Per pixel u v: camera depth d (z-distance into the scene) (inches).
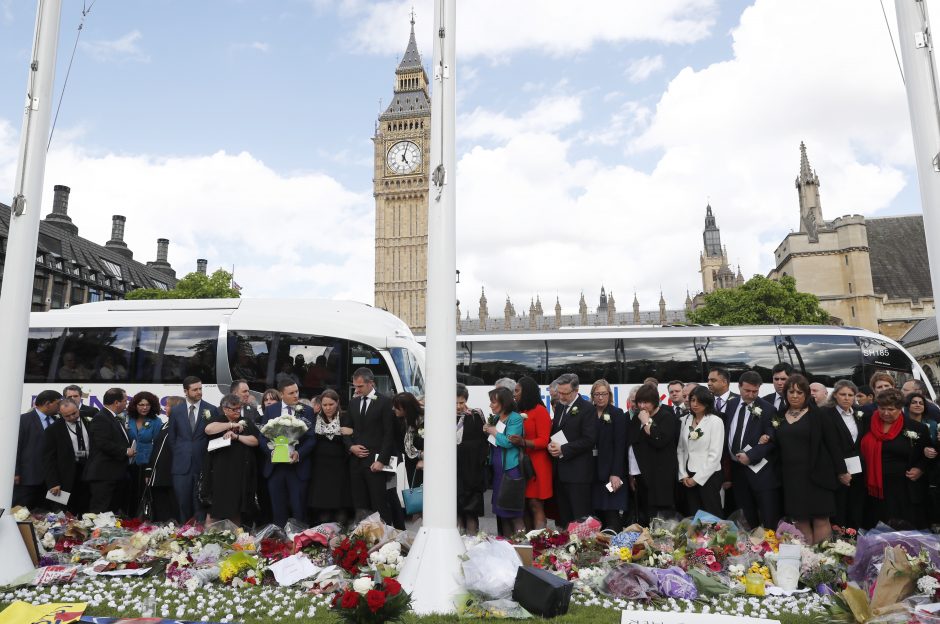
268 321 568.4
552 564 285.7
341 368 552.1
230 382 552.7
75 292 3196.4
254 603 252.8
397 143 4507.9
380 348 558.6
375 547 285.1
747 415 334.3
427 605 233.0
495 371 746.8
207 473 354.0
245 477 351.9
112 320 580.1
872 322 3078.2
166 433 393.4
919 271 3299.7
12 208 298.2
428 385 262.7
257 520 377.7
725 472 349.1
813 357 713.6
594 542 299.1
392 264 4397.1
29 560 283.6
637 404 344.5
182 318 575.2
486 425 359.3
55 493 383.2
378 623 204.4
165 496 398.0
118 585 277.9
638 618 222.4
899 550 229.0
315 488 360.5
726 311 2199.8
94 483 386.0
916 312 3093.0
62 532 338.6
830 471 310.0
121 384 561.3
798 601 250.5
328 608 238.4
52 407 406.0
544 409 361.4
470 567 242.1
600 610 241.0
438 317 264.8
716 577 267.9
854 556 262.5
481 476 379.6
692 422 337.1
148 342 569.9
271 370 552.7
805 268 3230.8
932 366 2172.7
